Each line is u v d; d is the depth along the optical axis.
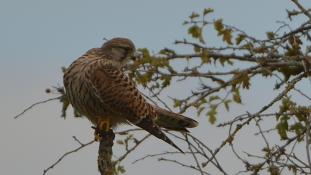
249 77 8.77
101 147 9.43
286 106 8.25
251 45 9.01
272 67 9.29
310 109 8.16
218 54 9.48
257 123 8.38
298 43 9.62
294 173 8.14
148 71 9.06
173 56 9.32
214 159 8.22
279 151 8.30
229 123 8.49
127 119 12.27
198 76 9.23
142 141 9.22
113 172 8.98
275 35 9.32
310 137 7.82
